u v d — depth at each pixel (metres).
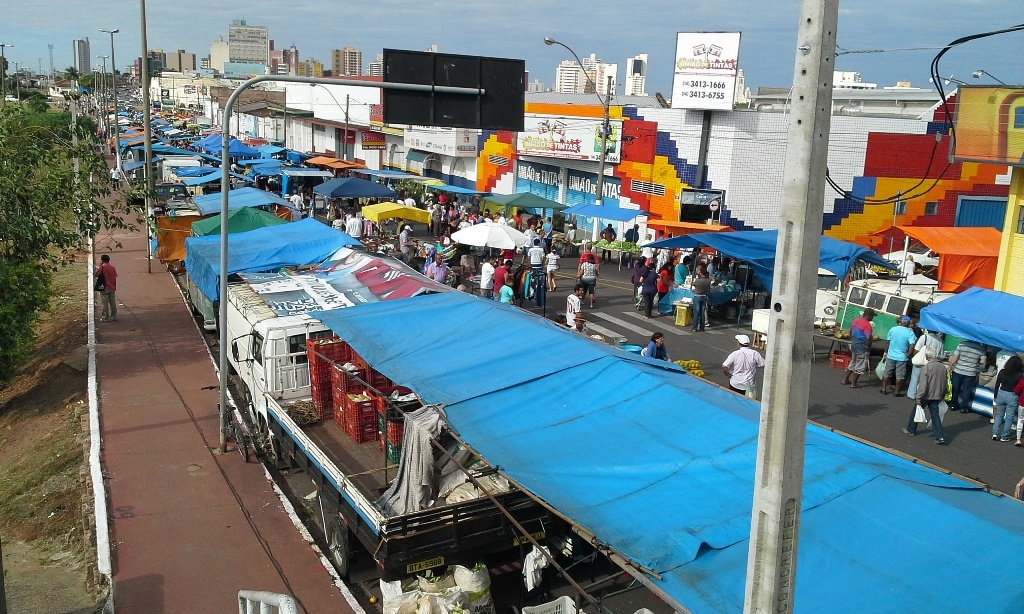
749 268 21.98
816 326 19.62
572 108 34.47
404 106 10.78
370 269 16.66
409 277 15.42
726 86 27.28
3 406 17.11
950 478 7.25
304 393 12.69
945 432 14.20
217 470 12.52
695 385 9.41
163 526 10.71
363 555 9.59
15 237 17.94
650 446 7.83
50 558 10.32
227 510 11.21
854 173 29.45
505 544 8.66
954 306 15.27
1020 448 13.46
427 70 10.76
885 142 29.39
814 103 4.21
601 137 32.53
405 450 8.71
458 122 11.05
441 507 8.31
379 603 9.18
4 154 18.44
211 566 9.74
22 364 19.33
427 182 39.66
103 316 21.28
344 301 15.02
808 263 4.37
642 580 5.87
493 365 9.96
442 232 34.75
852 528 6.21
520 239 23.75
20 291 17.92
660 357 14.36
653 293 21.75
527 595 9.00
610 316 21.81
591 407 8.80
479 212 37.50
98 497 11.30
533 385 9.27
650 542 6.27
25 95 99.75
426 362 10.21
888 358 16.23
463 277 24.53
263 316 13.73
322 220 36.62
